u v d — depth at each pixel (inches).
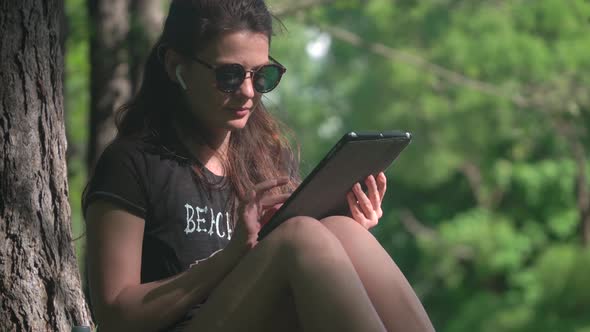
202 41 182.7
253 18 184.2
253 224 170.1
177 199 181.5
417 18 990.4
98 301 173.8
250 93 184.4
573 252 1050.7
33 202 192.2
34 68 194.9
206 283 171.2
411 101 1003.9
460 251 1095.0
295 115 1254.3
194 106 186.7
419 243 1106.1
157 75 190.5
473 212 1123.9
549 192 1106.1
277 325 171.9
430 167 1026.7
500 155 1097.4
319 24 608.7
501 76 914.1
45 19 197.5
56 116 198.7
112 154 180.5
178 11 186.4
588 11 890.7
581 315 1026.1
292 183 207.5
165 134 186.9
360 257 174.4
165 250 180.5
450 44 944.9
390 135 181.2
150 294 171.3
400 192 1216.8
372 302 171.6
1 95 191.0
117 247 175.0
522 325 1035.3
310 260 162.9
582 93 896.3
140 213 178.1
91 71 401.1
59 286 193.2
